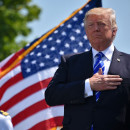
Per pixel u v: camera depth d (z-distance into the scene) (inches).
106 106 445.4
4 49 1690.5
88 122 446.0
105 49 474.9
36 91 671.8
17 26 1755.7
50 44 701.3
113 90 448.5
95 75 452.8
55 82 474.0
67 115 462.9
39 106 662.5
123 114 444.5
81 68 471.5
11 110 669.9
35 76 679.7
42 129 649.6
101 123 442.0
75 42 705.0
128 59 470.6
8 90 677.3
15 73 682.2
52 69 685.3
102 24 465.4
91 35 467.2
